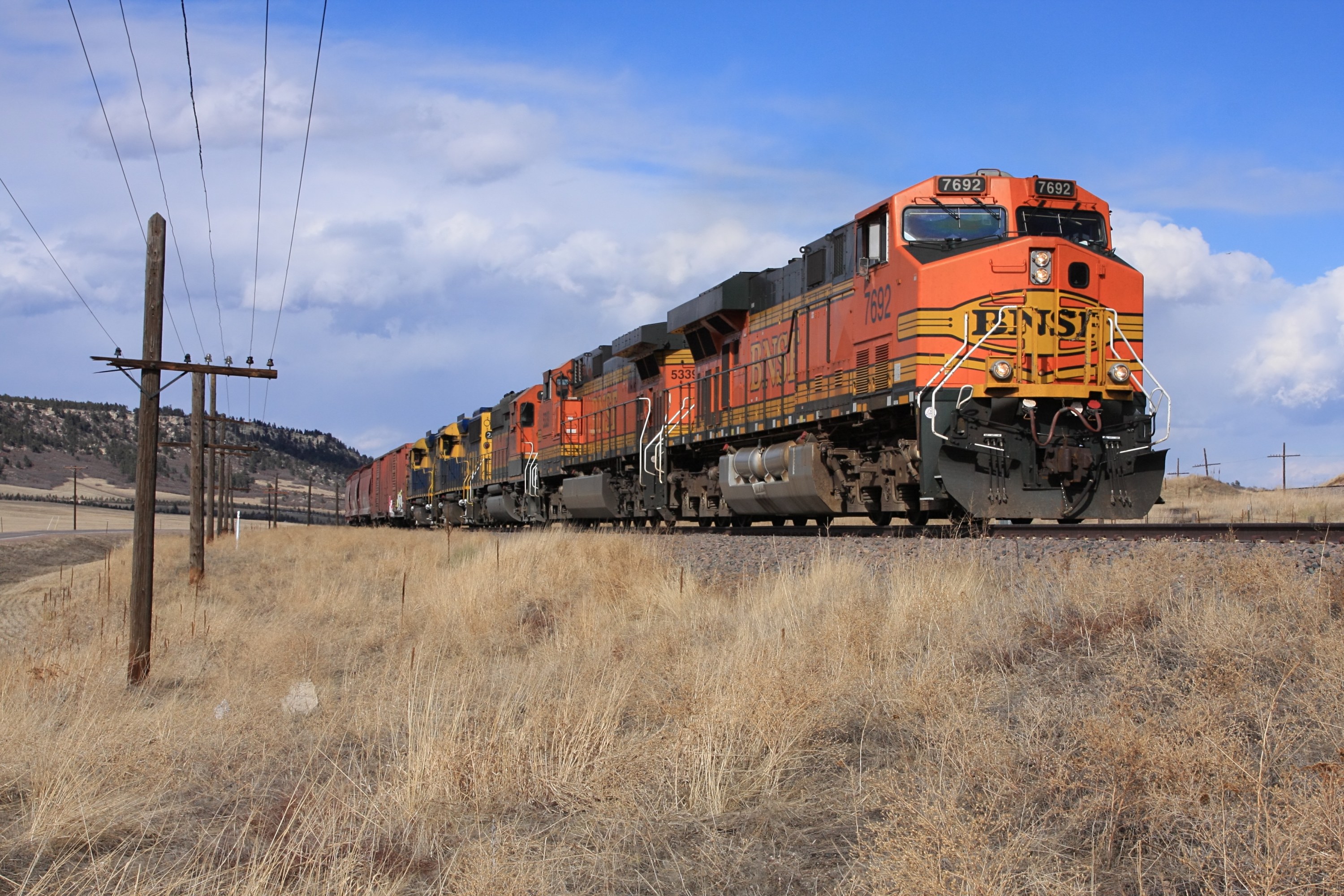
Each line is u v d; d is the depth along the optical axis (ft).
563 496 104.17
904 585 31.96
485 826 18.63
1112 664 22.18
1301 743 16.97
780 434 65.77
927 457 48.62
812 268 61.77
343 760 23.59
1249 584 25.99
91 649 39.86
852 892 14.43
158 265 40.06
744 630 30.35
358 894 15.21
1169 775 16.07
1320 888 12.86
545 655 34.30
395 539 102.53
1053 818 16.25
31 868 16.14
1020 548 38.86
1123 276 50.85
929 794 16.40
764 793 18.92
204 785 21.80
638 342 84.12
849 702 23.50
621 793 19.21
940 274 49.32
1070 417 49.08
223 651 39.99
